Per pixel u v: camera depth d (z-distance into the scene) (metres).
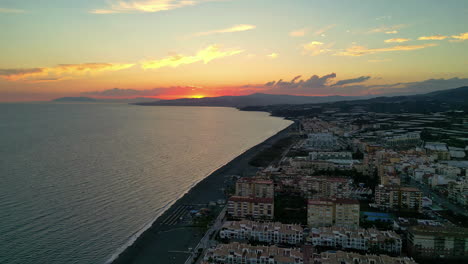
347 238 175.88
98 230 189.62
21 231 183.62
